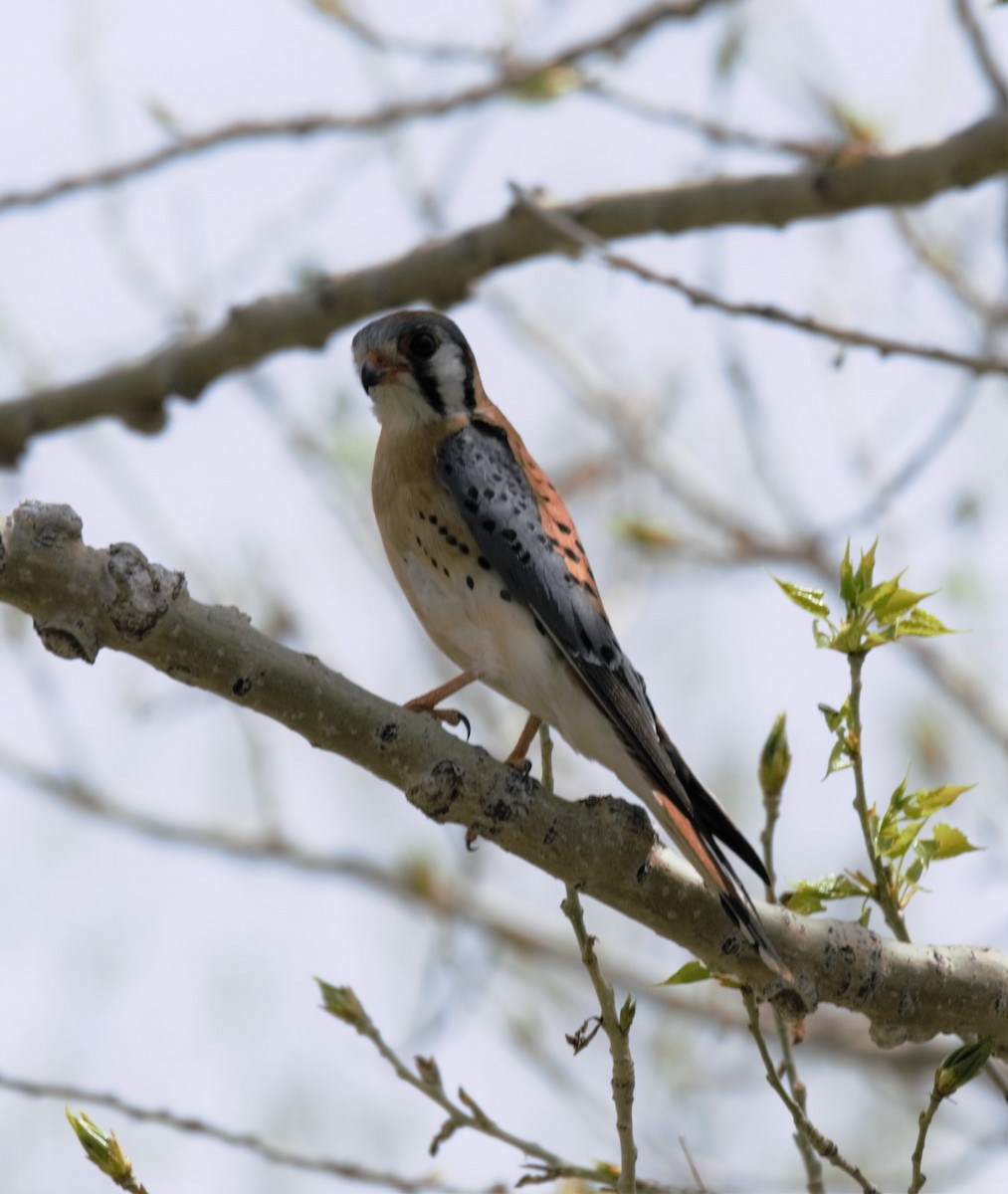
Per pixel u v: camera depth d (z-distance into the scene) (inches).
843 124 474.0
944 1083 260.2
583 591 367.6
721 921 288.2
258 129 476.7
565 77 466.0
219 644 258.7
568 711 361.7
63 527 246.4
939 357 374.6
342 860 636.1
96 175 475.8
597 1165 305.1
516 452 390.9
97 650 253.4
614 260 386.3
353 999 311.1
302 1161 320.5
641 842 282.7
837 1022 570.9
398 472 382.9
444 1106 306.3
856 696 276.8
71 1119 287.3
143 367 511.8
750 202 456.1
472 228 485.7
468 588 370.9
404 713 272.1
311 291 497.0
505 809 276.5
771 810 321.1
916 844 286.5
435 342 397.4
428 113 474.3
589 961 266.8
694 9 469.1
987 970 294.8
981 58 440.8
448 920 614.5
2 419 522.6
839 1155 262.5
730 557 581.6
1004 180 469.7
